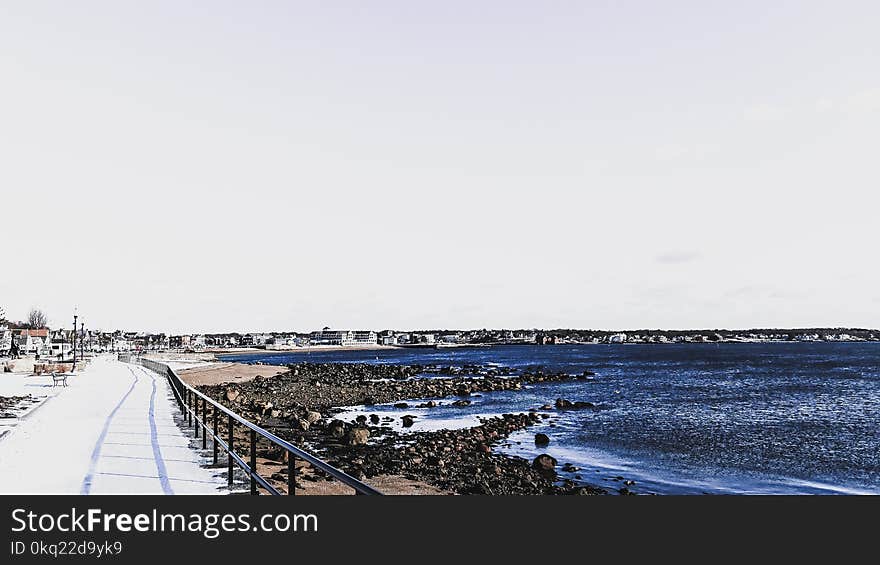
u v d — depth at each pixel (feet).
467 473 58.80
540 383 201.67
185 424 53.36
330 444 74.95
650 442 86.17
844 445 86.02
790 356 437.99
